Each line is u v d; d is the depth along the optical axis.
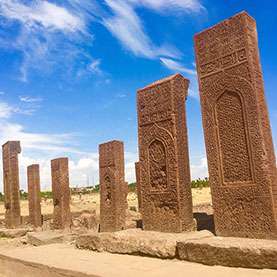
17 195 17.20
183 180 6.79
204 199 28.31
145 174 7.36
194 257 5.29
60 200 15.08
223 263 4.92
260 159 5.53
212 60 6.37
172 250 5.59
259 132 5.57
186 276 4.50
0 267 7.37
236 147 5.88
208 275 4.48
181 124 7.02
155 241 5.94
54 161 15.77
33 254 7.09
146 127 7.45
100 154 12.73
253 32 6.04
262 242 4.96
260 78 5.88
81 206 33.25
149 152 7.35
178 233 6.47
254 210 5.55
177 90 7.11
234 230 5.77
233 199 5.83
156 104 7.27
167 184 6.85
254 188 5.57
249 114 5.71
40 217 17.19
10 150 17.38
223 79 6.14
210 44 6.43
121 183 12.04
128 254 6.33
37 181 17.50
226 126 6.05
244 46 5.89
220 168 6.08
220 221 5.97
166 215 6.80
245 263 4.71
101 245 6.91
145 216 7.21
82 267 5.45
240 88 5.88
